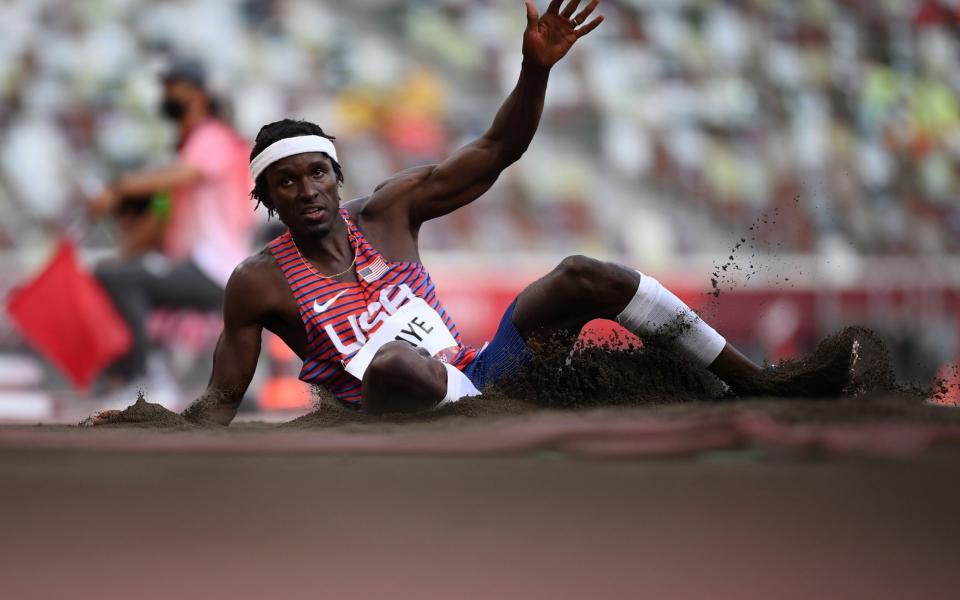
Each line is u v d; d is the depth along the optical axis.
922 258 44.62
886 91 51.06
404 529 5.30
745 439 7.82
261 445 8.48
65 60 44.72
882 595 3.92
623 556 4.66
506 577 4.29
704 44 50.38
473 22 49.38
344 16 48.03
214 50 46.06
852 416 9.42
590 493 6.25
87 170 42.31
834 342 12.39
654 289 12.69
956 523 5.33
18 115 43.12
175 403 33.69
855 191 48.50
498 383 12.62
